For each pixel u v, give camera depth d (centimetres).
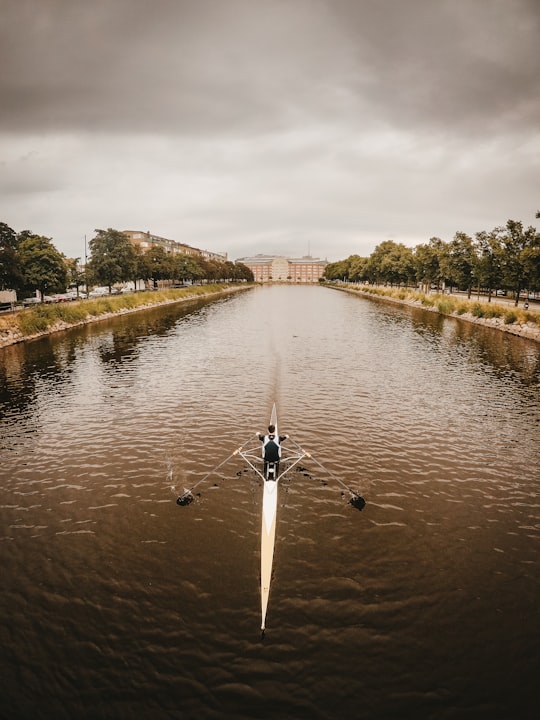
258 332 4347
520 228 4500
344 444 1534
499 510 1147
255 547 988
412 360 2967
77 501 1184
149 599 841
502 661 718
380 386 2295
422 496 1205
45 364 2803
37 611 818
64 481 1289
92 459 1427
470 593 859
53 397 2097
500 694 666
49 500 1190
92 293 8100
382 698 659
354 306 7694
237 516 1105
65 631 775
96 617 802
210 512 1124
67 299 6141
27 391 2205
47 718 635
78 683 684
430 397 2106
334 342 3725
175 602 831
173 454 1455
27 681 688
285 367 2730
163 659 720
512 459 1442
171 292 8431
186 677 690
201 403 1978
